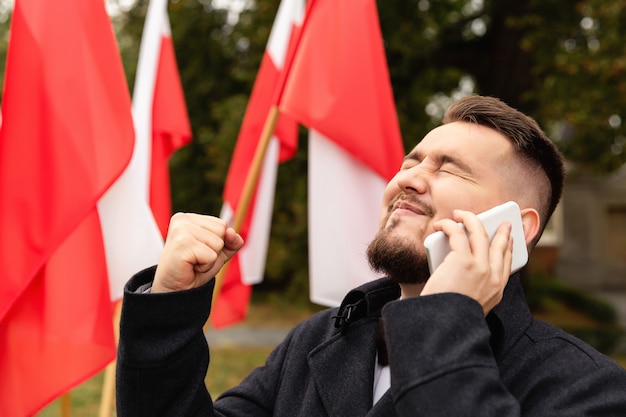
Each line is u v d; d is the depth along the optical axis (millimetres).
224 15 11789
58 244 2137
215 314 3379
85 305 2203
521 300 1320
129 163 2305
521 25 9195
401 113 9945
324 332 1521
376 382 1380
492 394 1037
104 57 2283
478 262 1138
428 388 1033
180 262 1235
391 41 9547
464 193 1273
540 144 1348
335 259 2611
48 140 2184
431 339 1069
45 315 2184
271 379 1523
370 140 2592
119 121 2256
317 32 2646
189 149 12680
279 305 13383
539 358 1220
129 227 2396
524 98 9359
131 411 1240
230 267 3342
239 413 1471
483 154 1307
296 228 10695
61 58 2227
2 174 2158
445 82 11227
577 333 10641
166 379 1231
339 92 2592
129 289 1241
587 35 8867
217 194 13062
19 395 2154
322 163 2648
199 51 12109
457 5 10727
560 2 9211
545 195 1377
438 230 1228
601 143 9969
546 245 20406
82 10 2275
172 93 3209
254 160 2738
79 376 2172
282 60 3316
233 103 10484
